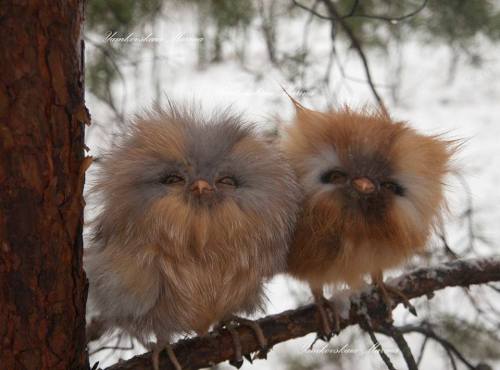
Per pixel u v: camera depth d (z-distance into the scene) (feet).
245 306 3.59
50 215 3.19
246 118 3.61
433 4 4.78
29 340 3.26
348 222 3.58
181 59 5.95
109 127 4.34
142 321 3.52
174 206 3.43
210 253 3.47
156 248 3.45
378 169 3.59
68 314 3.28
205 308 3.50
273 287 5.00
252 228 3.48
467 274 3.80
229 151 3.49
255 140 3.52
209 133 3.50
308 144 3.62
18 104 3.12
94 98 4.52
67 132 3.16
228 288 3.49
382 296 3.74
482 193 7.07
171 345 3.55
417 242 3.65
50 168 3.16
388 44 5.65
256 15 4.88
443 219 3.74
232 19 4.70
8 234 3.18
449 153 3.72
